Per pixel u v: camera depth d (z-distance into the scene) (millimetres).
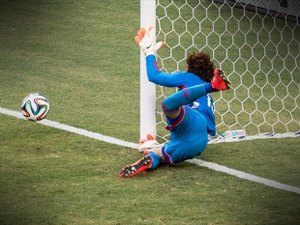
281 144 17094
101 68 22469
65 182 14656
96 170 15297
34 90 20406
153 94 16375
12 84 20828
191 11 27000
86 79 21469
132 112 19062
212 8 27469
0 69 22062
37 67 22344
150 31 15812
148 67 15664
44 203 13680
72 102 19594
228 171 15320
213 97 20562
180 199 13922
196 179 14859
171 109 14859
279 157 16234
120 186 14484
